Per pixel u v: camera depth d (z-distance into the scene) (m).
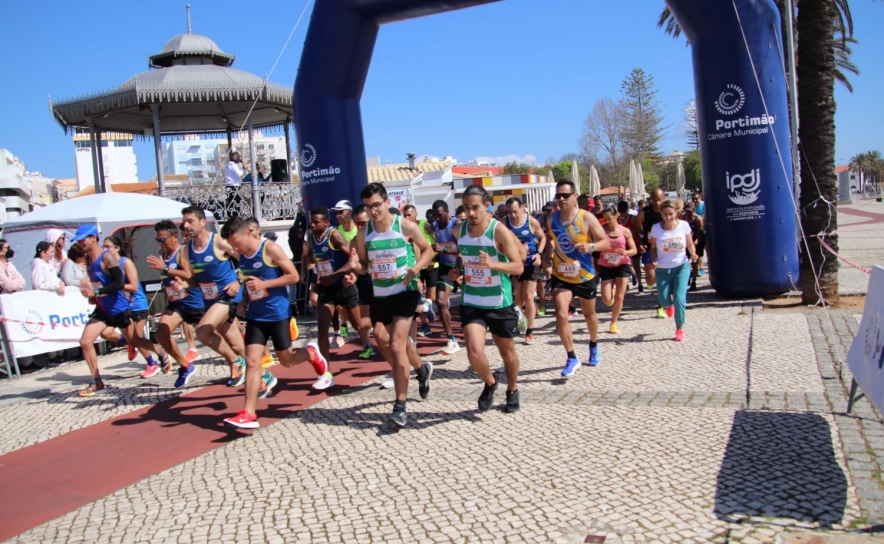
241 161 16.30
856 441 4.24
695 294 11.48
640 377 6.21
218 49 16.30
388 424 5.19
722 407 5.11
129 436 5.66
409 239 5.31
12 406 6.96
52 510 4.18
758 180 9.85
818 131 9.09
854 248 18.33
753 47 9.66
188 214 6.11
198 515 3.90
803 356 6.54
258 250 5.45
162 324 6.87
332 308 6.99
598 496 3.74
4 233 10.76
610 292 8.42
